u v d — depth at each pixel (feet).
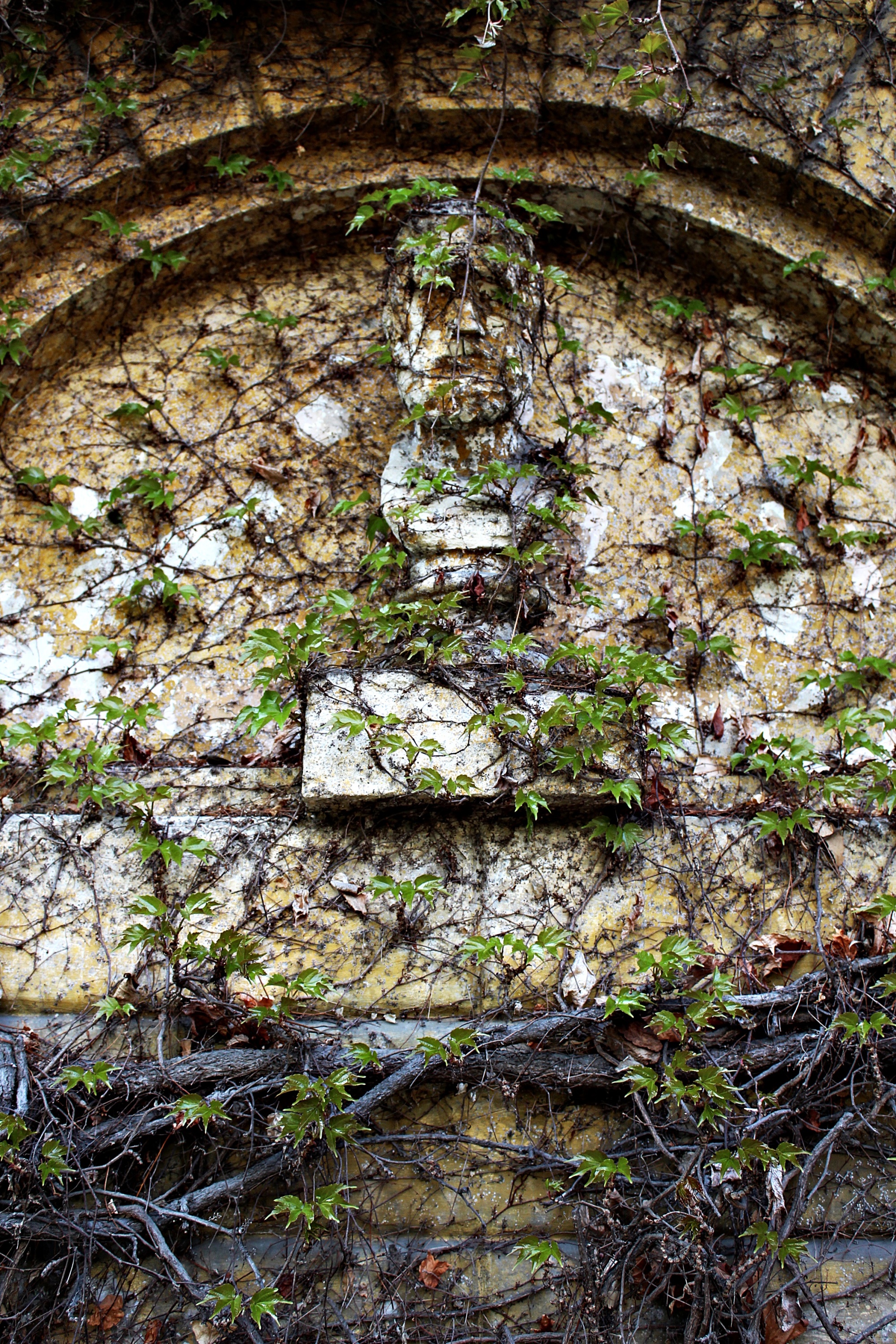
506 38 12.15
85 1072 9.04
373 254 12.80
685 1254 8.76
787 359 12.82
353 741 10.12
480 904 10.21
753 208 12.48
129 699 11.24
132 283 12.08
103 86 11.72
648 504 12.26
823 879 10.68
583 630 11.69
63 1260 8.89
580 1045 9.61
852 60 12.21
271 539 11.87
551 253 12.93
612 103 12.09
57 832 10.27
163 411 12.12
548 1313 9.23
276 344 12.49
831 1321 9.27
